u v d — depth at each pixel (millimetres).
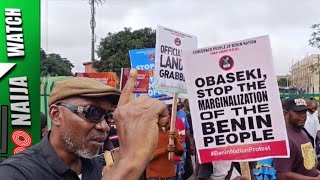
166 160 6770
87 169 2074
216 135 4078
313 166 4848
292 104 4707
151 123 1185
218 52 4074
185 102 11039
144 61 9109
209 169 4613
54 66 33375
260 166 4742
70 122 1884
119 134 1187
